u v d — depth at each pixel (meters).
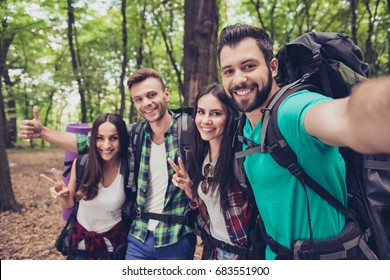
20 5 8.06
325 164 1.27
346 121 0.82
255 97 1.41
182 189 2.08
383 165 1.41
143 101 2.10
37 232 4.37
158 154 2.14
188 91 5.27
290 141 1.26
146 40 14.53
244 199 1.73
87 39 14.32
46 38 11.42
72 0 9.95
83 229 2.16
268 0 11.31
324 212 1.36
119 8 12.26
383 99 0.67
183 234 2.13
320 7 10.80
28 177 8.53
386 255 1.38
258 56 1.40
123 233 2.23
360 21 8.80
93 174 2.06
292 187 1.35
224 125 1.74
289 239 1.42
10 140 16.92
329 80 1.43
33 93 13.21
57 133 2.31
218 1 10.48
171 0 10.71
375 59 8.85
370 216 1.42
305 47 1.51
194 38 5.06
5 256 3.58
